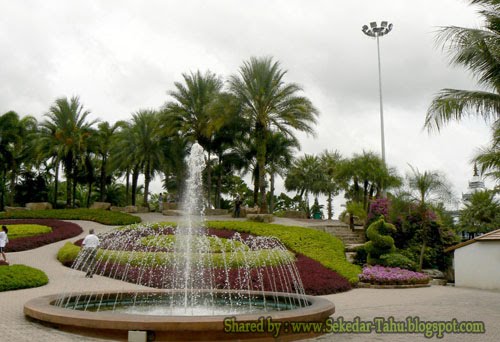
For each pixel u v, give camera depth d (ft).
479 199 104.27
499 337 28.94
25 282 47.32
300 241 75.00
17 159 133.08
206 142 120.57
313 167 182.09
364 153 103.55
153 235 73.61
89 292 37.35
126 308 36.68
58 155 119.96
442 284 67.51
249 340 24.80
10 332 26.22
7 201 156.66
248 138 120.88
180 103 116.47
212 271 53.88
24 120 127.75
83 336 25.39
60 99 124.16
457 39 42.01
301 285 52.39
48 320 26.96
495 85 42.14
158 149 121.90
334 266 64.59
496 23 40.88
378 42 113.19
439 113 43.34
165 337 24.07
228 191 190.60
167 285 51.08
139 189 196.44
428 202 76.64
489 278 61.82
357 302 45.98
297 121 98.73
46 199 158.10
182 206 125.70
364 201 103.24
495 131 44.52
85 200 182.80
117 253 59.41
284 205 201.98
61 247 72.64
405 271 64.64
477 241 63.87
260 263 59.00
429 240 79.41
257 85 99.50
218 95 103.19
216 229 83.71
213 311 35.88
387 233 73.72
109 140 133.18
